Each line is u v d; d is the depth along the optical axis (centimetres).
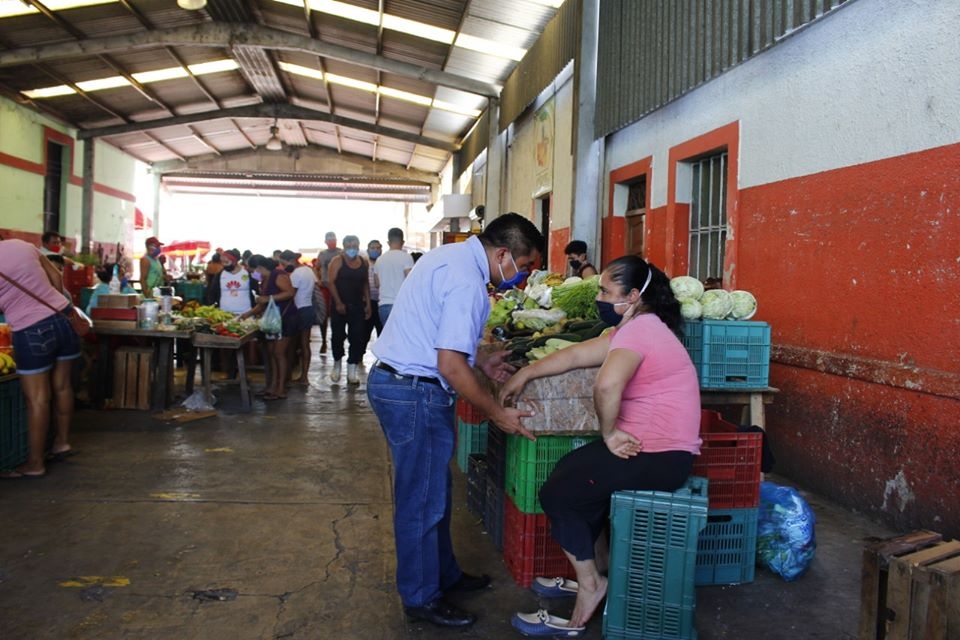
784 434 552
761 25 578
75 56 1419
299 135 2509
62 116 1791
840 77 498
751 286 607
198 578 361
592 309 479
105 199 2131
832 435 496
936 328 411
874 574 251
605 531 356
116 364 761
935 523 407
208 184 2991
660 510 297
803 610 342
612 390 299
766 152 588
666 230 781
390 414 319
